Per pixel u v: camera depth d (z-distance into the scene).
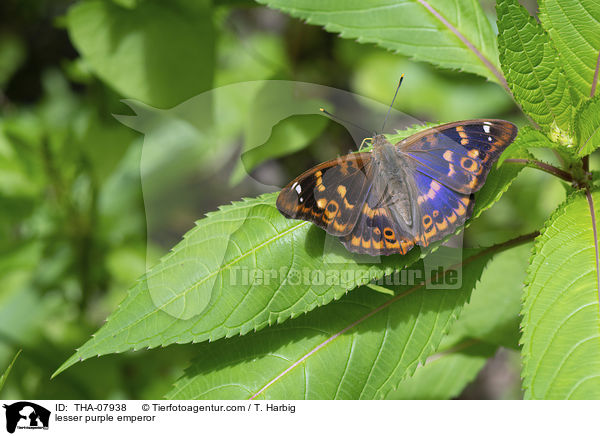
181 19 0.52
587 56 0.46
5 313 0.55
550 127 0.46
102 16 0.52
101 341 0.44
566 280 0.43
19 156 0.55
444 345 0.52
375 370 0.46
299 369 0.46
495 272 0.50
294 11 0.47
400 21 0.47
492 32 0.47
